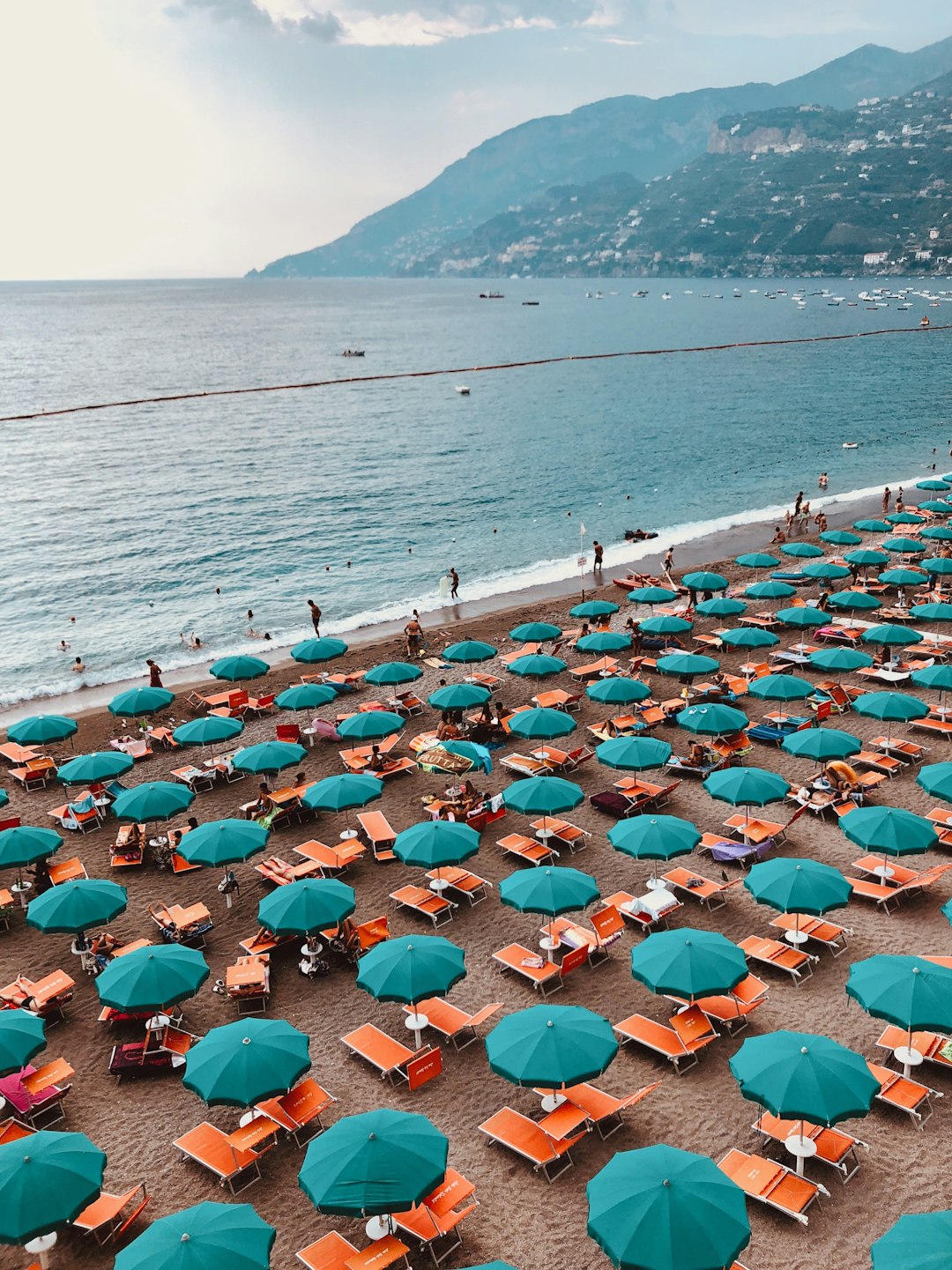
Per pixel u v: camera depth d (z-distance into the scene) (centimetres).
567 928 1820
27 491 7131
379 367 16025
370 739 2755
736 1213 1002
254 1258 986
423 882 2062
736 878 2011
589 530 5741
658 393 11488
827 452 7744
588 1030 1290
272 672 3581
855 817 1830
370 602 4550
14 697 3534
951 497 5972
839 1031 1524
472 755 2481
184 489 7144
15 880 2211
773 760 2556
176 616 4466
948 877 1973
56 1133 1171
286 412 10975
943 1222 948
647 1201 999
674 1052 1442
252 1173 1325
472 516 6172
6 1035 1375
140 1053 1541
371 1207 1034
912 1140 1308
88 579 5056
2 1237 1041
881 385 11306
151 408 11562
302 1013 1659
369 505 6519
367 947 1775
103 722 3192
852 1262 1127
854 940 1772
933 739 2598
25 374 15612
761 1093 1165
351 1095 1451
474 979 1717
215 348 19950
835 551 4753
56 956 1884
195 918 1886
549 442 8631
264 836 1947
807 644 3397
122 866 2203
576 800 2022
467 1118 1399
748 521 5697
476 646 2916
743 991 1579
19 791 2648
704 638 3403
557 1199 1252
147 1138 1398
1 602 4734
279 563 5256
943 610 3125
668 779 2491
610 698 2506
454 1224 1170
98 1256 1209
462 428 9575
